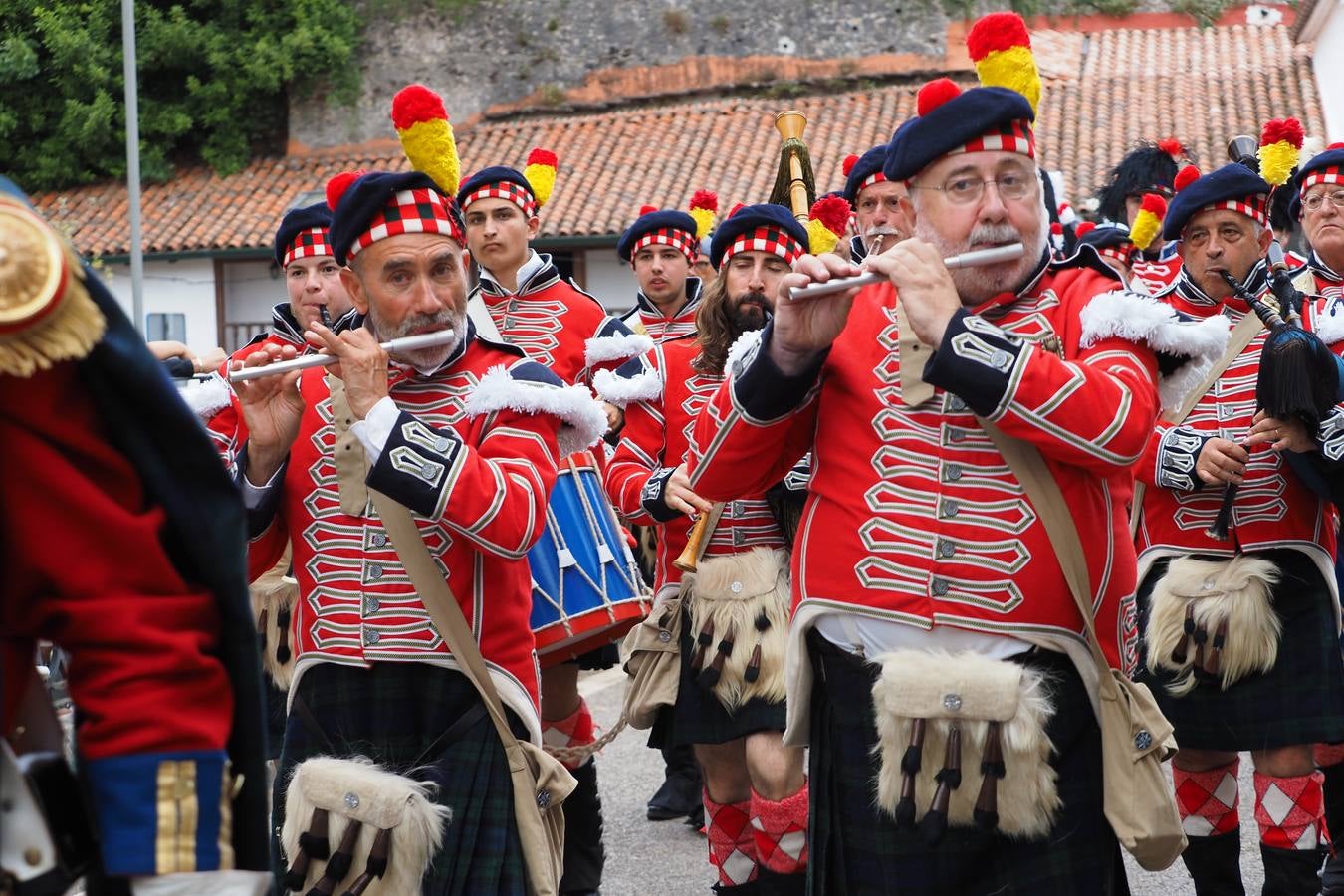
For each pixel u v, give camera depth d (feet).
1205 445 15.58
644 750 25.32
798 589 11.02
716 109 77.00
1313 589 15.72
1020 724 10.01
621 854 19.39
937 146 10.28
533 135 78.43
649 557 24.84
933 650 10.30
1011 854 10.40
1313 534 15.75
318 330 11.14
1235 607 15.34
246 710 6.76
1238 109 68.23
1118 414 9.87
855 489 10.71
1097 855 10.52
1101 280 10.74
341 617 11.81
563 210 70.08
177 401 6.57
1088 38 79.92
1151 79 72.59
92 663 6.35
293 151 84.02
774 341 10.51
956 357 9.78
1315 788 15.25
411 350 11.73
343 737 11.78
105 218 78.59
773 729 14.40
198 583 6.68
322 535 11.95
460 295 11.96
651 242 21.94
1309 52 71.82
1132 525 16.61
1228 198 16.19
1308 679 15.37
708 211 24.93
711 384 16.65
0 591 6.36
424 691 11.71
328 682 11.89
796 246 16.56
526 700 11.87
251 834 6.76
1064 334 10.59
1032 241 10.50
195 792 6.40
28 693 6.63
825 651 10.96
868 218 16.26
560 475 16.06
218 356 15.64
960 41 79.66
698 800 20.86
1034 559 10.23
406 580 11.67
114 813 6.31
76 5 79.97
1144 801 10.30
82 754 6.40
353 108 84.12
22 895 6.26
